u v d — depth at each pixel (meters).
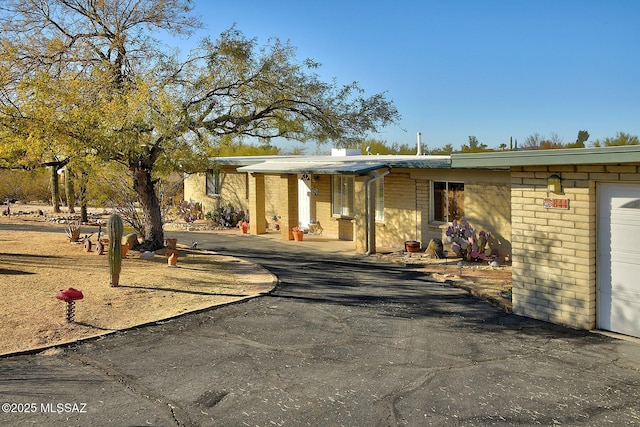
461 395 6.24
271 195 23.81
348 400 6.09
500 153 8.98
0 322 8.35
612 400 6.11
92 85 13.55
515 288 9.73
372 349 7.80
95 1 14.66
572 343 8.06
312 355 7.52
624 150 7.50
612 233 8.50
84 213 24.84
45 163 14.45
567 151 8.13
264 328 8.76
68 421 5.51
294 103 16.02
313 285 12.25
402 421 5.61
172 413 5.74
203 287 11.53
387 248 17.77
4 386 6.32
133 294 10.52
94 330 8.31
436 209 17.03
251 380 6.62
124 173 16.47
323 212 21.12
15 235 18.75
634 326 8.34
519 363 7.25
